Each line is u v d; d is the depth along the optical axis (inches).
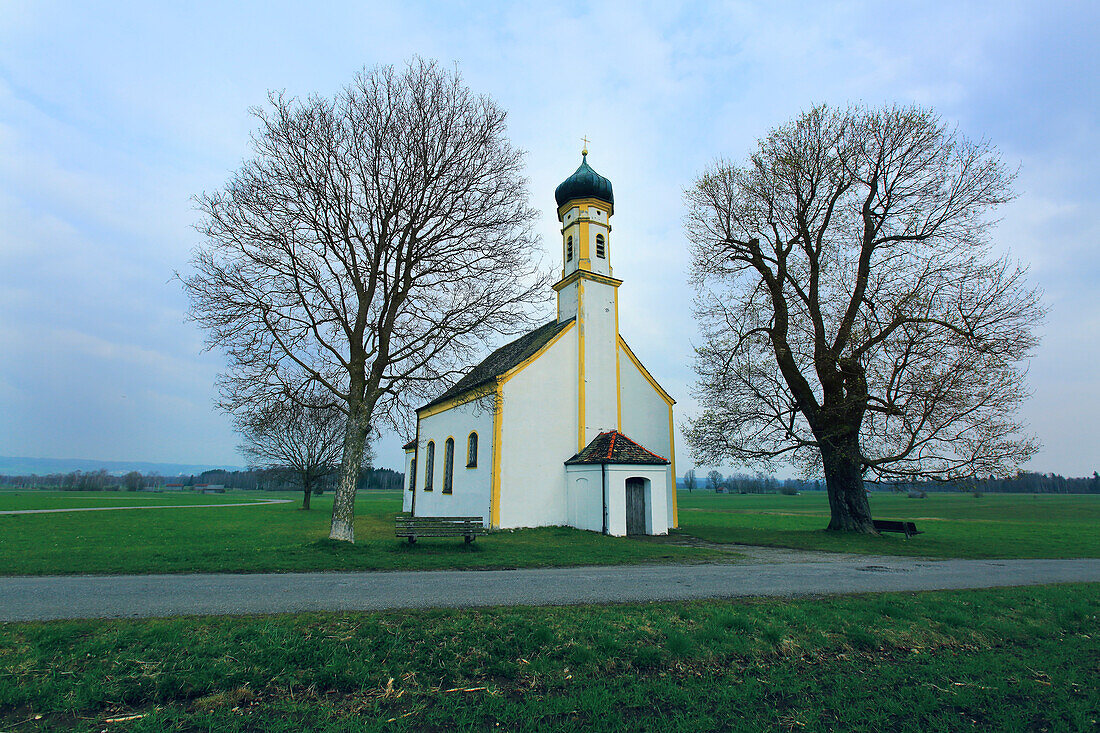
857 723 236.1
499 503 925.2
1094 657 327.0
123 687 231.3
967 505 3339.1
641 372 1154.0
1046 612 401.7
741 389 1023.0
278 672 249.6
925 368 821.9
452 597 363.3
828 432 926.4
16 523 1013.2
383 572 462.6
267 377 657.6
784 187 1029.8
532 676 259.8
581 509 955.3
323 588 386.0
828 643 319.6
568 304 1119.0
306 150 696.4
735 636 310.5
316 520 1246.3
